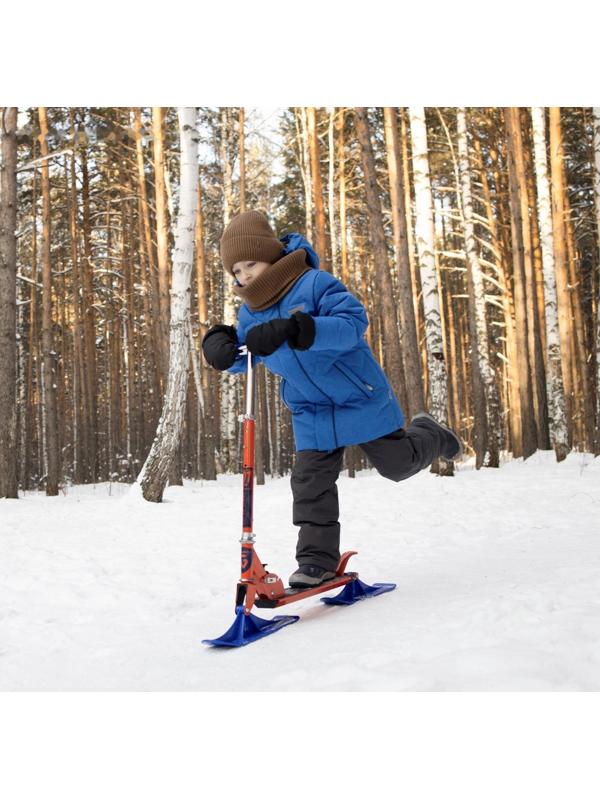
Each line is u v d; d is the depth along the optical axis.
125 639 3.54
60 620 4.11
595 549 4.77
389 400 3.67
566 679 2.22
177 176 23.88
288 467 33.34
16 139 12.66
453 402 29.81
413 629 2.89
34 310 24.00
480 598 3.30
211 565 5.60
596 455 15.09
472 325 17.38
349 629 3.08
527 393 18.70
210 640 3.18
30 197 21.33
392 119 15.05
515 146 18.52
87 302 22.92
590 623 2.65
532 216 22.14
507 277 22.89
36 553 6.32
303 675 2.52
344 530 7.23
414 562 5.01
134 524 8.39
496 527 6.89
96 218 23.64
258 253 3.48
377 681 2.33
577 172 22.78
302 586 3.51
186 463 29.52
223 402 24.59
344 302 3.34
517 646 2.46
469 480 12.23
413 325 14.26
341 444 3.59
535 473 13.30
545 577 3.77
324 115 21.73
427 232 14.52
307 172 20.27
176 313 11.34
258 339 3.13
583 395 21.70
